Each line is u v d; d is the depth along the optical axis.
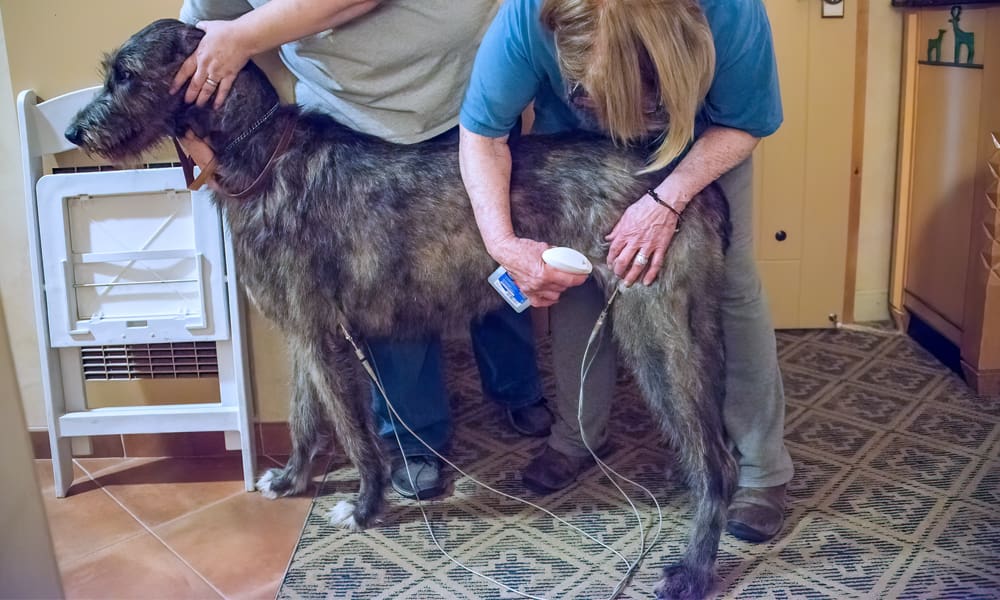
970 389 2.71
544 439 2.49
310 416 2.17
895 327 3.23
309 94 1.95
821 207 3.13
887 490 2.17
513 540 2.02
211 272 2.16
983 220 2.55
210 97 1.86
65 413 2.26
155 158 2.19
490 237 1.75
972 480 2.20
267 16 1.78
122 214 2.17
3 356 0.99
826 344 3.10
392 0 1.80
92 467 2.43
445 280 1.90
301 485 2.24
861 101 3.05
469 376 2.93
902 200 3.13
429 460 2.23
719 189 1.82
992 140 2.50
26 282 2.34
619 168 1.80
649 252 1.73
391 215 1.86
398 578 1.90
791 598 1.79
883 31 3.04
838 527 2.02
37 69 2.12
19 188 2.27
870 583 1.82
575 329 2.09
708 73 1.48
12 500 1.00
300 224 1.86
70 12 2.09
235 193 1.89
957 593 1.78
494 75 1.69
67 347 2.23
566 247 1.81
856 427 2.49
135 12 2.09
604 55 1.44
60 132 2.12
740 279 1.89
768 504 1.99
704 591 1.79
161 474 2.38
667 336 1.79
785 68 3.01
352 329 1.95
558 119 1.91
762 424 1.98
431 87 1.87
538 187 1.82
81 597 1.89
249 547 2.04
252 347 2.35
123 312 2.21
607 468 2.31
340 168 1.86
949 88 2.79
